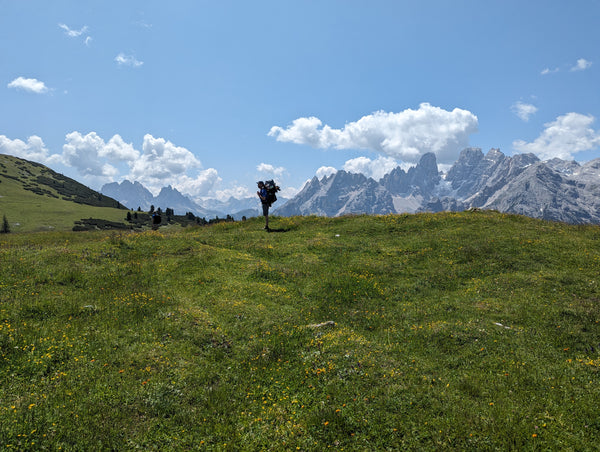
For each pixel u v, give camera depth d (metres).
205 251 23.53
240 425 8.66
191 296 16.88
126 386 9.55
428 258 23.34
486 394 9.59
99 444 7.59
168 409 9.02
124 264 20.19
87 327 12.45
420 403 9.23
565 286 17.58
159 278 18.70
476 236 26.02
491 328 13.82
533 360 11.40
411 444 7.85
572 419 8.34
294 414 9.12
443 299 17.73
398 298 18.30
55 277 16.72
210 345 12.50
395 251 25.11
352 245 26.80
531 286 17.94
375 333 14.58
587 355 11.70
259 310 15.80
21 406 8.30
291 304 17.27
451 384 10.23
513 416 8.49
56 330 11.87
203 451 7.79
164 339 12.45
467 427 8.20
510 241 24.27
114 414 8.52
